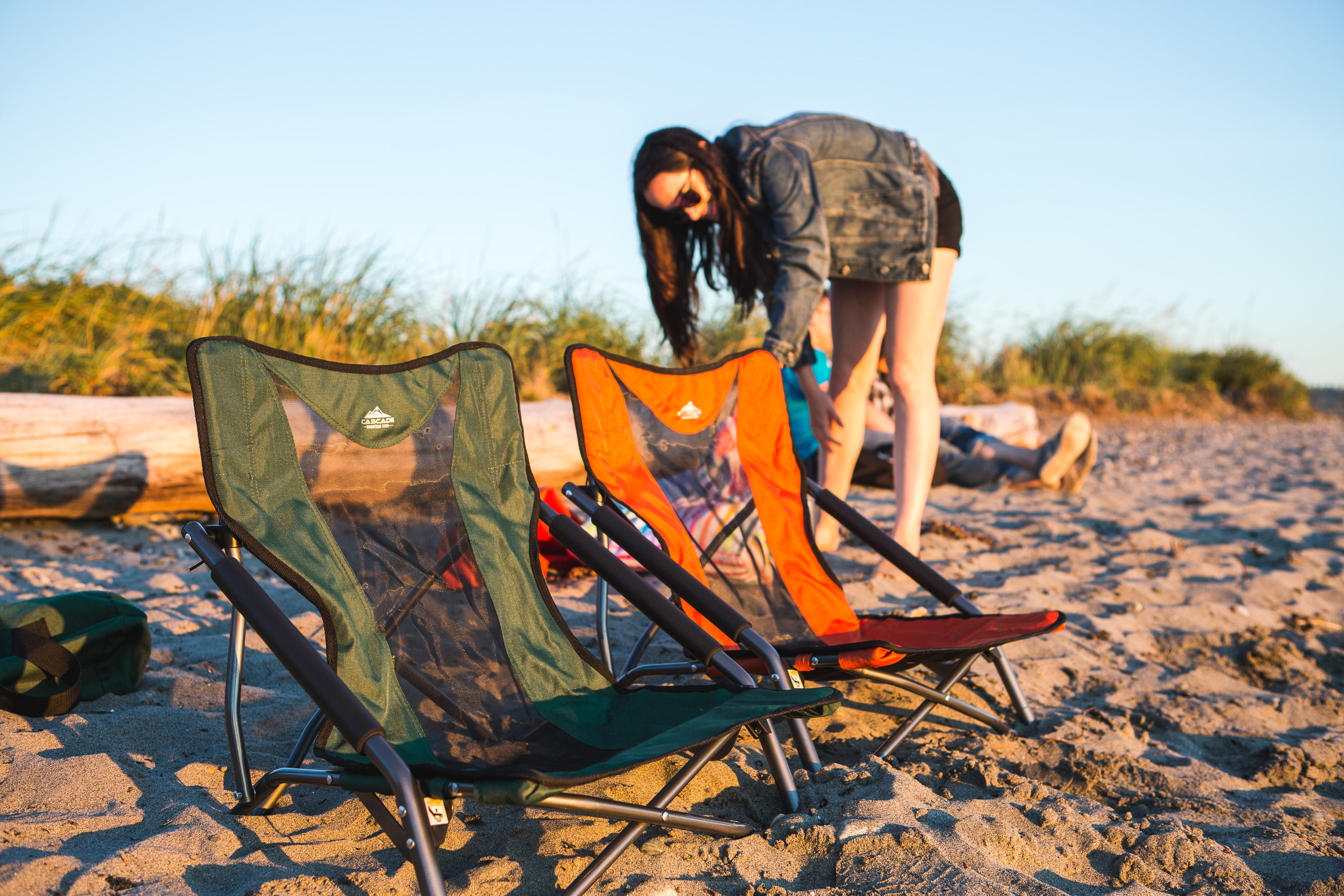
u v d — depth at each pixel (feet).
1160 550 16.51
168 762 7.08
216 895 5.33
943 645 7.64
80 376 17.93
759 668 7.45
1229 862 6.20
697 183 10.10
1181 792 7.70
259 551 6.12
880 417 18.98
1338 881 6.04
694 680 9.34
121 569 12.68
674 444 9.11
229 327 21.42
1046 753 8.23
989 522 18.20
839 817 6.45
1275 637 12.09
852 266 11.20
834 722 8.75
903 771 7.70
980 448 21.38
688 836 6.32
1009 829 6.31
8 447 13.20
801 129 10.63
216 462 6.29
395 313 23.53
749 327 27.78
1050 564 15.28
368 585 6.52
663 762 7.41
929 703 8.14
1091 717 9.22
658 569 7.35
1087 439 20.51
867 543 9.21
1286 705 10.09
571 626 10.91
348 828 6.34
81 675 7.77
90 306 20.25
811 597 8.93
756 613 8.61
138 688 8.41
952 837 6.10
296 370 6.93
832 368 12.80
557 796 5.17
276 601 11.43
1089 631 11.89
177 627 10.46
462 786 4.98
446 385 7.75
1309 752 8.70
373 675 6.13
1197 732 9.27
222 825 6.09
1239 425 44.06
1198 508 20.54
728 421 9.53
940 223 11.55
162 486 14.61
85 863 5.44
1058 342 45.24
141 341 20.11
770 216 10.40
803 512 9.51
